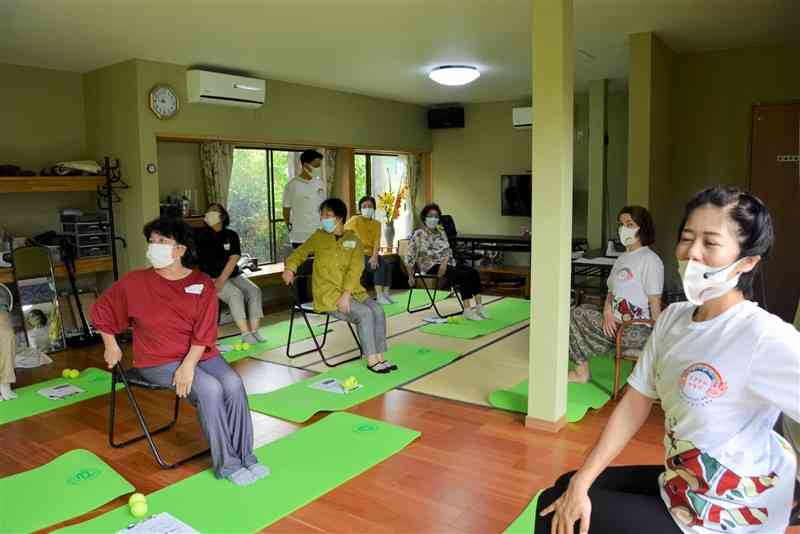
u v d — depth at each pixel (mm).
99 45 4895
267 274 6547
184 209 6145
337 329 5852
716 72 5910
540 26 3195
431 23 4434
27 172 5230
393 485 2789
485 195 8734
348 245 4461
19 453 3238
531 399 3414
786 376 1105
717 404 1183
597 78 6895
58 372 4652
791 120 5652
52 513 2594
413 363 4637
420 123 8781
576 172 7949
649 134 5102
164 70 5594
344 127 7508
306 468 2949
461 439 3287
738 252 1187
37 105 5664
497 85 7191
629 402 1416
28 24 4246
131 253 5727
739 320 1199
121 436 3445
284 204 6684
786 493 1185
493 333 5582
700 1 4129
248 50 5207
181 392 2848
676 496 1252
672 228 6160
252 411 3721
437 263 6207
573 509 1314
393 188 8883
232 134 6191
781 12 4418
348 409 3732
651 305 3775
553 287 3289
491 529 2432
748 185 5879
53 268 5285
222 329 5879
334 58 5582
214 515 2545
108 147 5789
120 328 3092
